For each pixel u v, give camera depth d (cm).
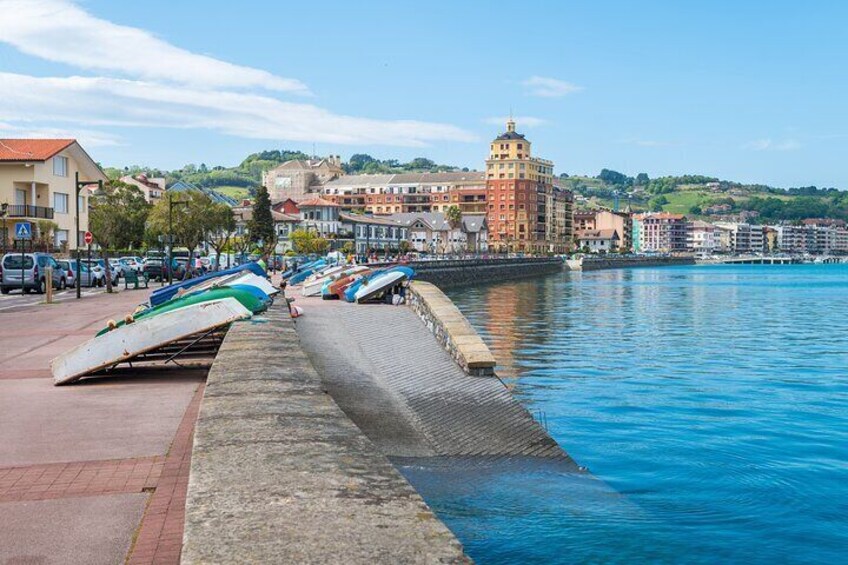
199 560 325
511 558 904
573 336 4025
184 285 2225
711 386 2400
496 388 1683
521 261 15288
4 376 1246
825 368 2847
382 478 445
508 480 1188
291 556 330
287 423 596
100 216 9400
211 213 7781
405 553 334
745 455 1512
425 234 19900
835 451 1557
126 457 731
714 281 13350
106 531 527
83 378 1192
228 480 438
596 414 1930
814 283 12556
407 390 1608
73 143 7512
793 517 1116
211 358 1345
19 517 556
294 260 8438
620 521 1052
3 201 6931
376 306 2775
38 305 3161
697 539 1009
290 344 1131
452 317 2098
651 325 4769
